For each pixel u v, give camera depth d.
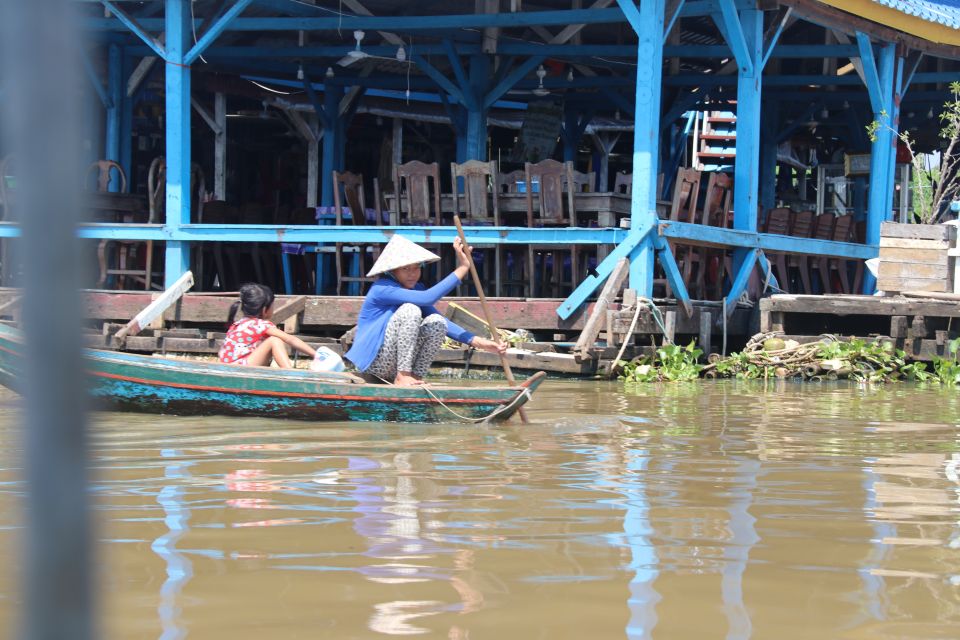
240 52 20.12
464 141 22.11
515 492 5.18
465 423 8.32
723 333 15.09
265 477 5.56
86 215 0.56
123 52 19.58
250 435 7.42
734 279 15.84
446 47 19.44
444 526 4.32
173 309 14.46
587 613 3.05
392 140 26.59
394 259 9.10
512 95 24.52
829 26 16.58
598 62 21.81
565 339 13.98
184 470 5.78
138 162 24.97
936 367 13.98
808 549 3.97
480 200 15.15
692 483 5.52
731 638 2.80
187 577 3.44
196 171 17.45
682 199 14.46
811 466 6.17
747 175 15.50
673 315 13.81
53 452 0.52
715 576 3.52
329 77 22.25
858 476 5.82
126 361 8.46
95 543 0.53
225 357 9.40
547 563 3.68
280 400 8.36
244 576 3.46
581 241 13.84
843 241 18.95
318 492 5.11
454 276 9.09
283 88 23.98
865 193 25.78
